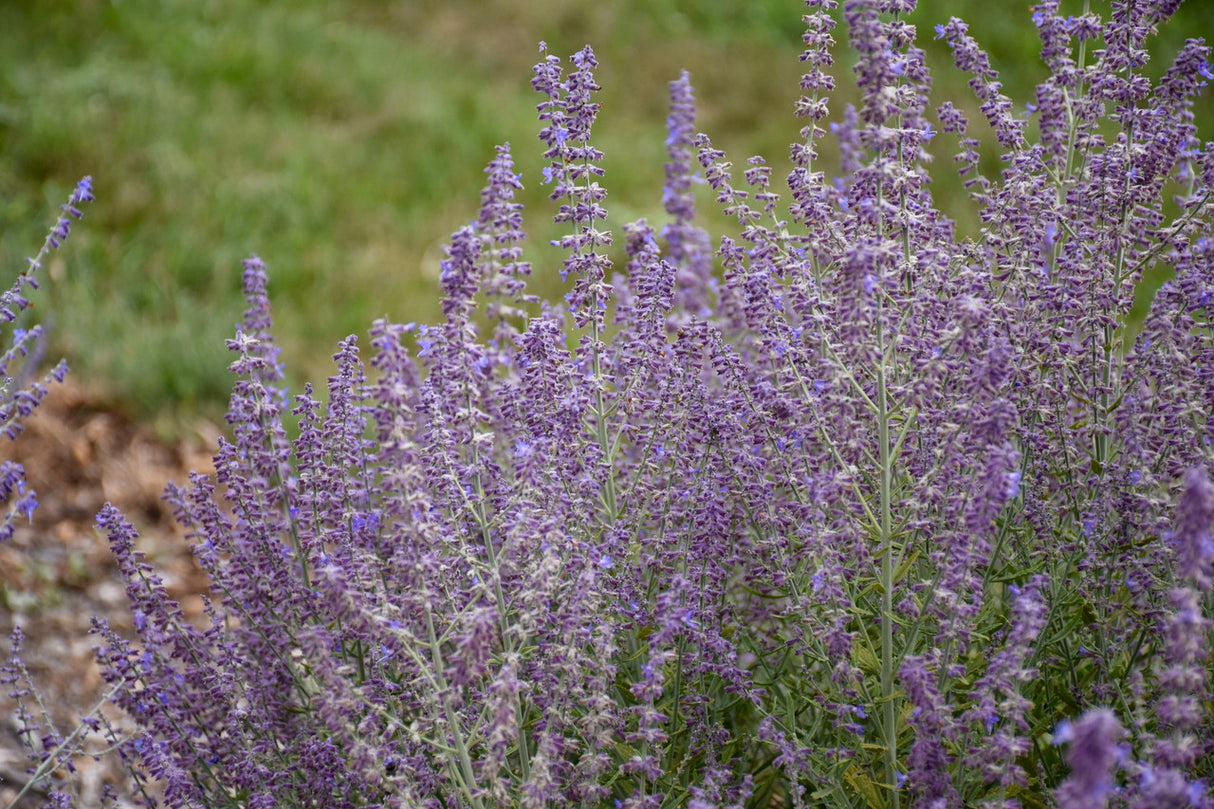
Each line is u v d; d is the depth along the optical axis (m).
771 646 2.93
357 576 2.34
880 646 2.56
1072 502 2.51
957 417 2.39
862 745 2.31
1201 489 1.67
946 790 2.11
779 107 9.00
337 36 9.48
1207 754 2.19
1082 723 1.40
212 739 2.65
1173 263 2.63
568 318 4.11
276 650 2.62
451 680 2.06
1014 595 2.46
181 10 9.30
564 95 2.71
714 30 10.32
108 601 4.18
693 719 2.50
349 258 6.59
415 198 7.39
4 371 2.66
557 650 2.17
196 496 2.68
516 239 2.57
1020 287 2.60
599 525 2.66
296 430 4.51
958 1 10.32
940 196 6.73
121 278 6.09
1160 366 2.40
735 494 2.63
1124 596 2.42
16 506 2.44
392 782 2.08
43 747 2.78
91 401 5.14
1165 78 2.75
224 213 6.77
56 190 6.66
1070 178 2.95
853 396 2.42
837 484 2.20
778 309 2.57
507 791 2.15
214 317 5.81
